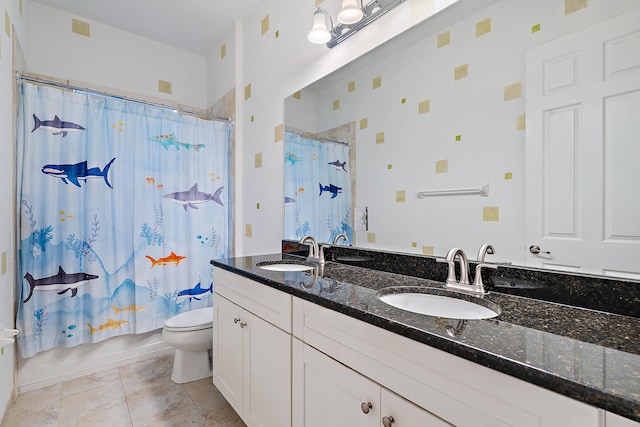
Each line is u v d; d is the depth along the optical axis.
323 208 1.78
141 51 2.61
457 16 1.19
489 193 1.10
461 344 0.62
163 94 2.71
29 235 1.78
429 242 1.29
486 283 1.08
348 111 1.63
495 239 1.08
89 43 2.37
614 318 0.79
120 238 2.10
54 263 1.87
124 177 2.11
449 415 0.65
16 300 1.77
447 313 1.03
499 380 0.57
